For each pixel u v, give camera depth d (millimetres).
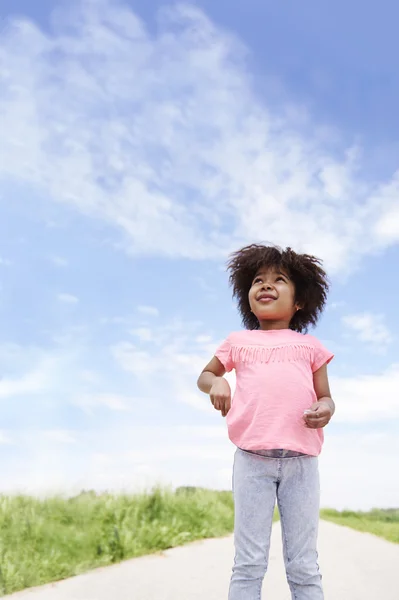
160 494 6398
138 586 4281
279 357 3146
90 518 5621
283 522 2975
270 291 3395
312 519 2951
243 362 3188
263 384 3064
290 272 3492
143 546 5473
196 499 6738
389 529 6664
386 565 5008
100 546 5188
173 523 6008
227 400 2943
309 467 2990
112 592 4141
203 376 3223
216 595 4059
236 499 2986
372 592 4227
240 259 3617
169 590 4180
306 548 2934
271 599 4027
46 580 4535
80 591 4191
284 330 3318
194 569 4746
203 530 6156
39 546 5008
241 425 3035
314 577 2916
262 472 2947
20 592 4223
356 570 4840
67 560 4938
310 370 3195
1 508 5453
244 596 2846
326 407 2947
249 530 2906
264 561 2906
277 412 2996
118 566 4875
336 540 6062
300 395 3047
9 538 5008
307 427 2965
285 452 2945
